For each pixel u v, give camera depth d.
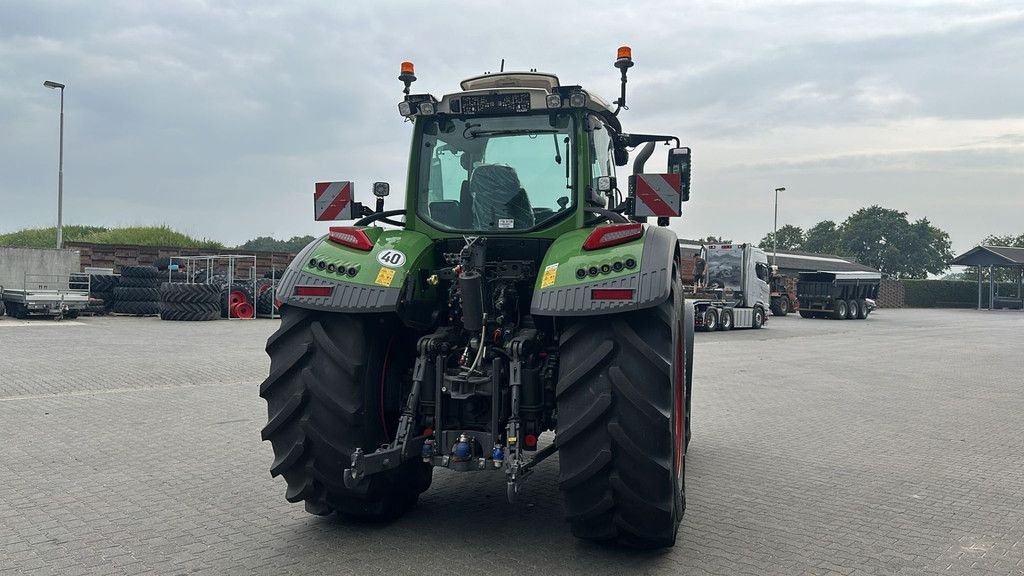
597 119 5.20
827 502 5.69
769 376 13.99
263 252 33.25
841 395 11.69
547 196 4.94
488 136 5.06
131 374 11.55
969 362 17.30
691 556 4.44
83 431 7.62
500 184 5.00
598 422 4.00
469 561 4.25
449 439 4.39
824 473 6.62
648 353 3.98
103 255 30.05
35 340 16.30
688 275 32.00
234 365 12.90
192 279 26.94
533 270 4.86
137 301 25.28
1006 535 4.97
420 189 5.15
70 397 9.55
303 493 4.59
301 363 4.45
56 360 12.89
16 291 22.61
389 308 4.28
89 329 19.69
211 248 32.22
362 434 4.41
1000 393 12.18
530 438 4.43
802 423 9.16
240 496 5.49
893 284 61.81
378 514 4.78
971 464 7.06
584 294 4.02
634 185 4.88
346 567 4.14
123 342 16.39
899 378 14.06
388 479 4.67
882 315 46.06
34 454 6.64
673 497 4.18
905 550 4.64
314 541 4.55
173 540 4.55
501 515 5.12
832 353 19.17
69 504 5.24
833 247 90.06
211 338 17.83
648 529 4.19
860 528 5.06
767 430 8.66
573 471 4.07
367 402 4.44
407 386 4.80
